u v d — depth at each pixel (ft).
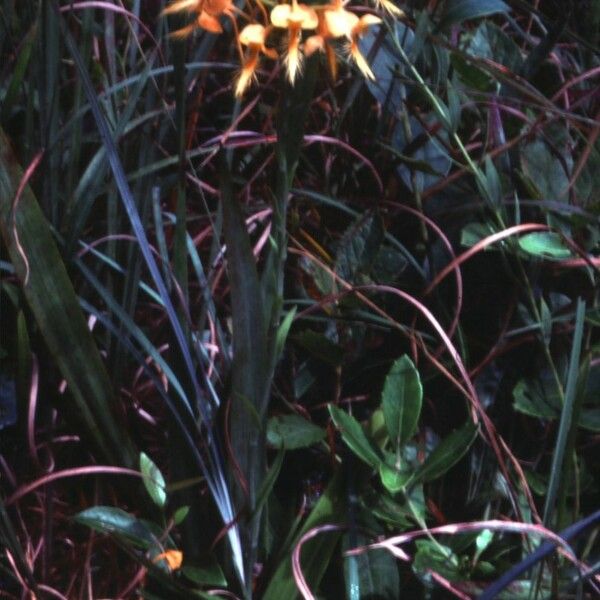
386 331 2.72
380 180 2.83
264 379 2.33
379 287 2.54
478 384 2.64
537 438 2.65
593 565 2.40
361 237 2.67
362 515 2.40
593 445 2.63
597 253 2.74
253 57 2.17
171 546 2.40
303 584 2.28
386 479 2.38
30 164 2.55
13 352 2.61
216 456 2.37
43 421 2.67
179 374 2.40
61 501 2.67
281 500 2.59
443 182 2.72
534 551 2.33
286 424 2.54
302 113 2.25
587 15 3.01
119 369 2.53
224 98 3.11
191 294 2.88
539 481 2.55
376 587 2.37
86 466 2.66
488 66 2.70
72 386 2.37
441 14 2.79
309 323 2.72
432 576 2.39
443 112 2.57
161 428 2.72
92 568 2.56
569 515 2.56
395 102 2.84
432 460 2.39
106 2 2.82
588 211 2.64
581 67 3.07
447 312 2.66
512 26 3.29
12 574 2.43
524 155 2.69
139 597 2.50
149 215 2.66
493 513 2.55
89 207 2.52
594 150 2.71
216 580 2.32
